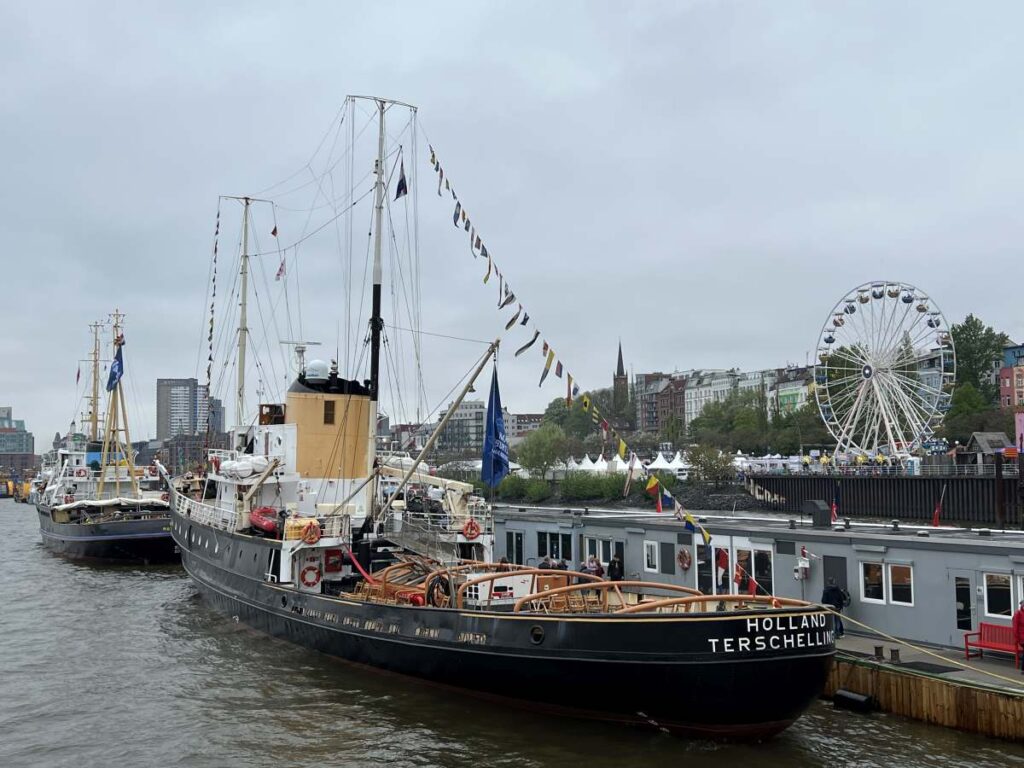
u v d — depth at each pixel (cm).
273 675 2616
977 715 1906
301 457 3309
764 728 1884
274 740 2056
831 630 1925
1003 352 14212
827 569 2586
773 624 1853
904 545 2406
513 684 2095
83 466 7362
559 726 2056
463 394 2692
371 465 3192
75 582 4888
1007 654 2164
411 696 2342
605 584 2145
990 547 2217
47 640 3262
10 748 2056
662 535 3077
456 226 2783
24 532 9106
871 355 8762
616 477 10162
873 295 8731
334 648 2630
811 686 1872
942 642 2311
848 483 8300
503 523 3903
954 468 7812
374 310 3134
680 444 16250
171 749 2022
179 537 4425
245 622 3216
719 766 1792
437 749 1950
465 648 2170
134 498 6669
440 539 2853
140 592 4469
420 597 2397
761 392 17538
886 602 2444
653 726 1962
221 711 2286
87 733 2155
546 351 2444
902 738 1919
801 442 12319
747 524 3080
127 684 2589
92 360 7669
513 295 2580
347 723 2150
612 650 1927
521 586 2514
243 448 4091
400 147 3244
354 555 2866
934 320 8381
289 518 2944
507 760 1864
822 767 1775
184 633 3288
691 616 1866
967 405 11100
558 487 11012
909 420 8606
